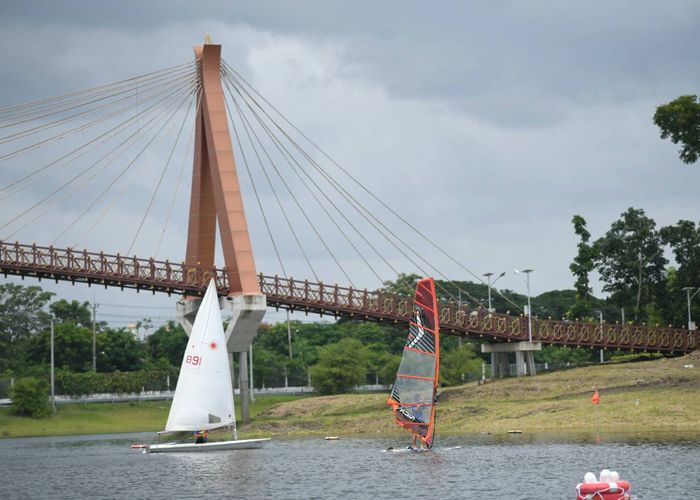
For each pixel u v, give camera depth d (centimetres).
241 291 11356
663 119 14438
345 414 11562
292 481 6425
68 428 14538
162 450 9044
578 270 15650
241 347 11738
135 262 11188
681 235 15725
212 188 12088
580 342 13125
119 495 6153
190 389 8869
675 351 13788
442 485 5931
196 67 12269
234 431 9050
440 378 15712
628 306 16638
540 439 8175
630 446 7231
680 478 5678
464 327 12369
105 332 19900
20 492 6475
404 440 9144
